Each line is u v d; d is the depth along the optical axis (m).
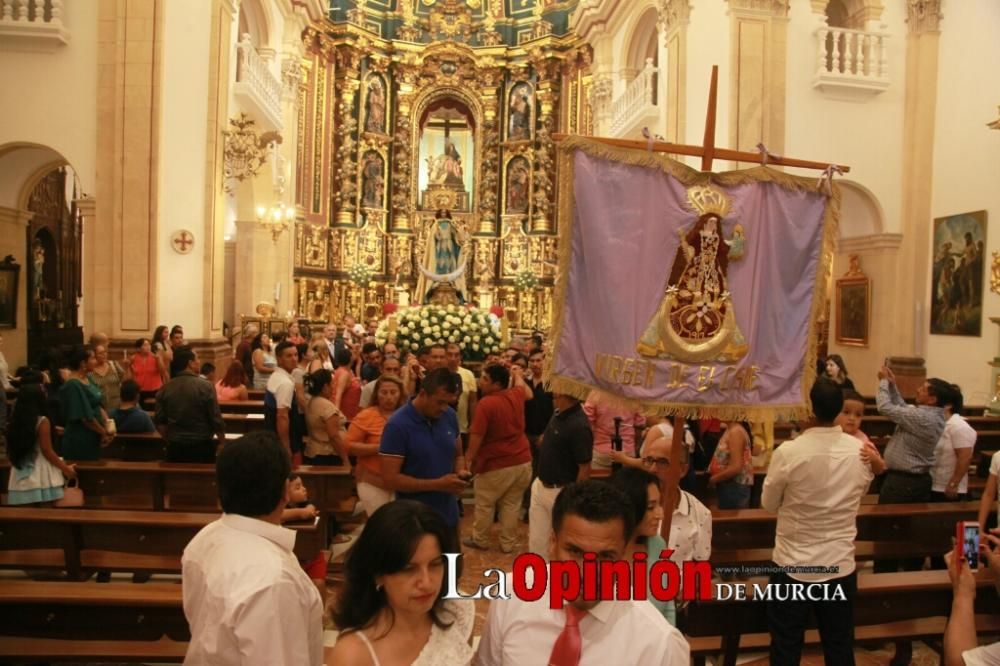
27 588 4.13
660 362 3.86
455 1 25.91
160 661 4.27
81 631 4.14
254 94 14.60
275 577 2.47
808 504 4.04
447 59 25.81
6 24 11.84
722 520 5.70
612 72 21.36
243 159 12.98
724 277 3.93
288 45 19.95
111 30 12.11
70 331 20.80
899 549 6.07
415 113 25.73
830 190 4.10
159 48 12.05
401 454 4.89
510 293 25.36
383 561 2.19
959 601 3.04
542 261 24.98
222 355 12.76
